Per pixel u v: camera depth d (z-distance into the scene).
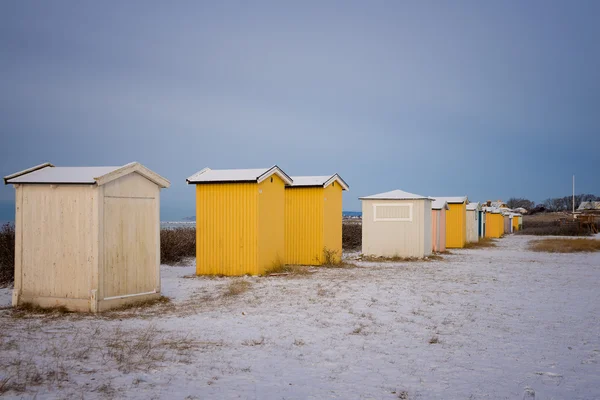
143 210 11.58
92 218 10.40
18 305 10.82
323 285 14.30
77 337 7.99
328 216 20.61
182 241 23.86
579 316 10.54
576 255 27.70
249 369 6.49
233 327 9.03
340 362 6.96
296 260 20.38
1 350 6.97
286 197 20.56
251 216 16.44
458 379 6.31
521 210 115.44
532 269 20.00
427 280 15.89
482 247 34.69
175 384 5.75
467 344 8.12
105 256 10.57
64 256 10.60
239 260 16.55
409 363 6.99
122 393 5.34
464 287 14.49
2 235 16.55
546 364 7.06
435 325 9.45
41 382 5.54
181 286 14.19
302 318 9.85
